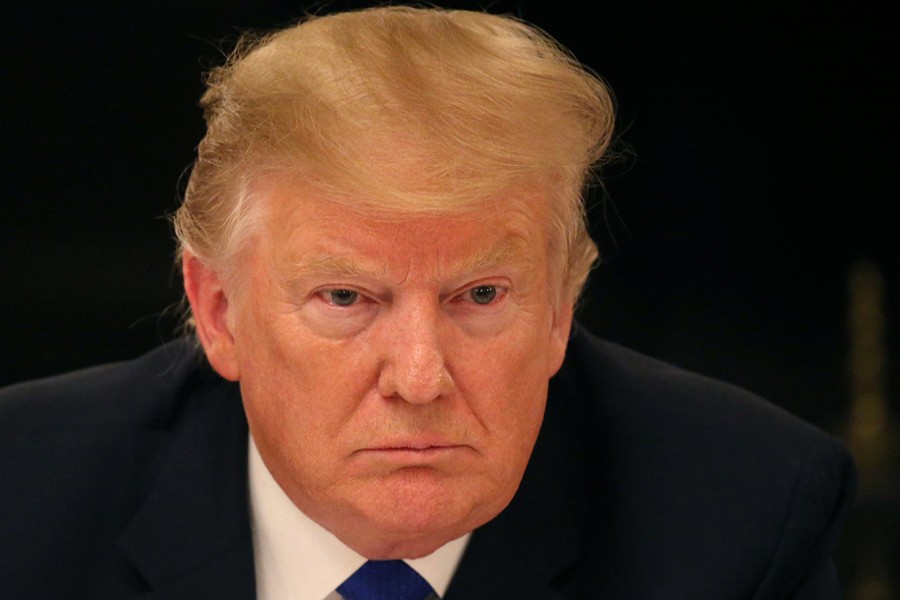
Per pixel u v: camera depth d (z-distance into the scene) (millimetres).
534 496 5074
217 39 8930
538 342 4316
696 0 9398
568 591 4949
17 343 9227
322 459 4246
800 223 9719
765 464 5219
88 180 9156
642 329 9641
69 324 9273
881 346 9750
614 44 9375
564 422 5387
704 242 9633
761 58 9539
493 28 4574
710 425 5344
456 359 4160
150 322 9344
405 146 3971
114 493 5148
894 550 8906
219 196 4402
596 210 9484
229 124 4336
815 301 9766
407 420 4148
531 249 4207
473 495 4273
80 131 9094
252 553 4953
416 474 4215
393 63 4133
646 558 4977
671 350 9648
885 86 9523
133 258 9266
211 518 4988
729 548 4992
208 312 4660
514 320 4238
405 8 4738
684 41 9453
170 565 4902
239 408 5293
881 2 9430
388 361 4113
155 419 5391
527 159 4082
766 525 5059
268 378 4320
